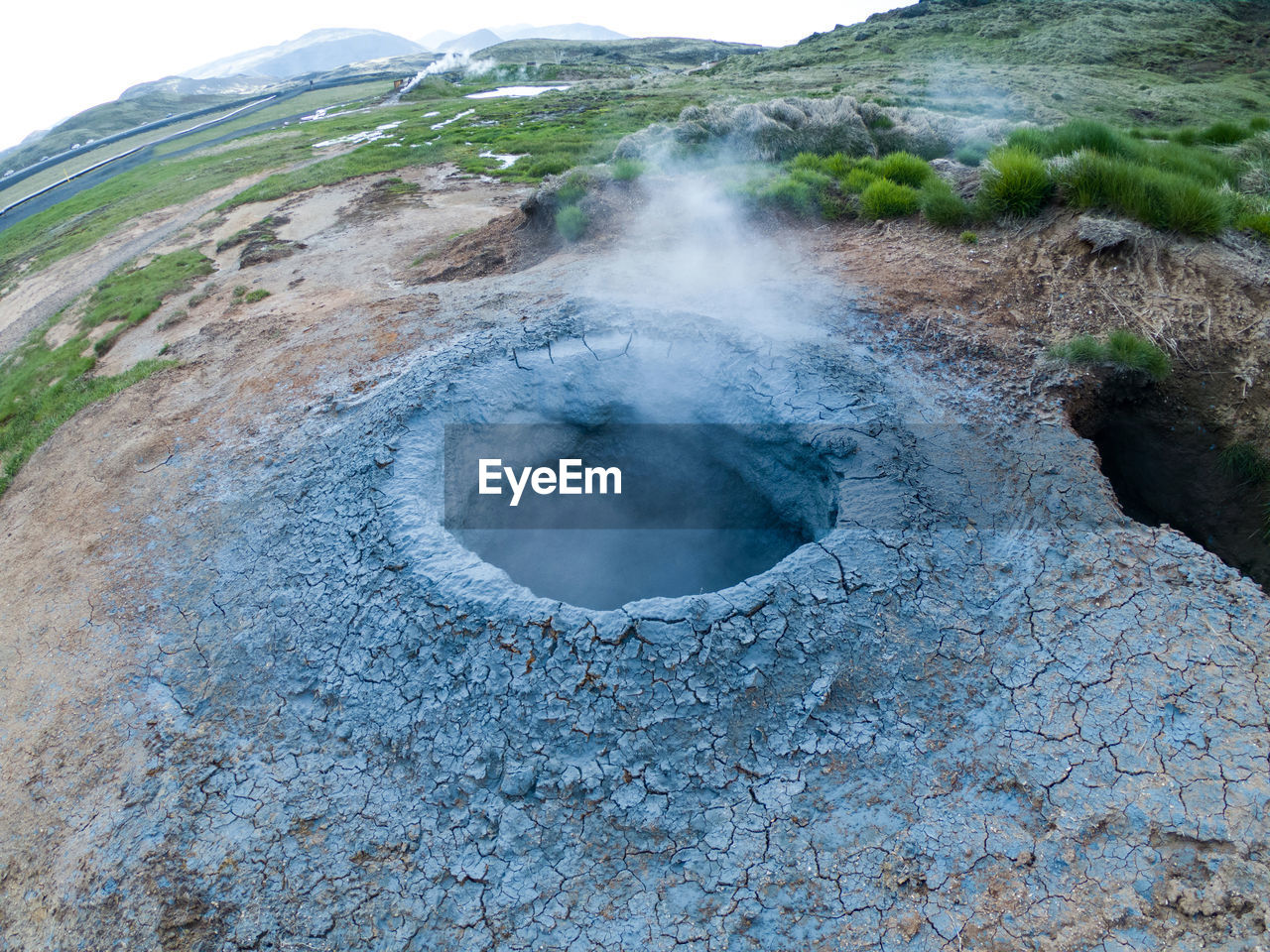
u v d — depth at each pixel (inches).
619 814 134.8
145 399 334.0
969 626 157.1
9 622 217.5
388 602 171.2
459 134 997.2
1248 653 144.8
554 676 151.1
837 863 125.3
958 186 345.1
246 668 175.5
